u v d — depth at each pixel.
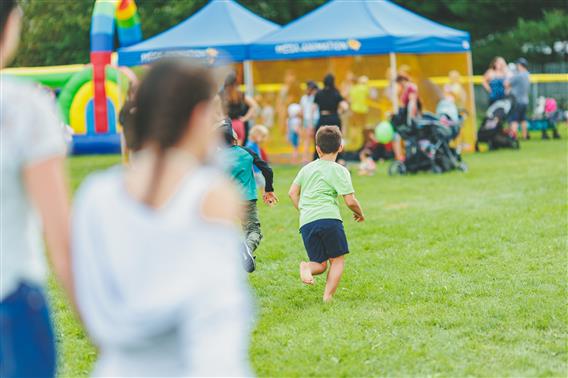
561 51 42.59
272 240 11.23
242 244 8.41
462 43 21.98
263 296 8.23
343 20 21.62
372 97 24.48
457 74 24.05
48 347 3.30
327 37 21.12
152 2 37.34
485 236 10.75
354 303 7.79
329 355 6.23
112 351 2.97
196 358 2.79
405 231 11.39
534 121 27.28
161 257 2.89
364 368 5.93
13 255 3.20
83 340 6.86
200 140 3.06
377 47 20.91
